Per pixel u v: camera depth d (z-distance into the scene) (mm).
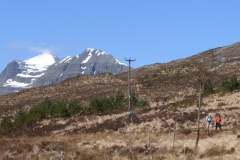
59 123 65938
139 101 74375
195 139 38250
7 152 35281
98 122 60938
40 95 121750
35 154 34219
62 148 35750
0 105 112438
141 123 53906
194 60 148625
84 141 42094
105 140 42188
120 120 58438
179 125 49469
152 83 114500
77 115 71562
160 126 50094
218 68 125312
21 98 121062
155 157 31266
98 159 31266
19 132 62125
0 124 68188
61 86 131625
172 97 87750
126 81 127875
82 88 123562
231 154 31094
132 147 34781
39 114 71938
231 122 47406
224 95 69562
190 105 63438
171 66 143125
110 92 107188
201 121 50531
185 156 31234
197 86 101312
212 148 32750
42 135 56406
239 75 107375
